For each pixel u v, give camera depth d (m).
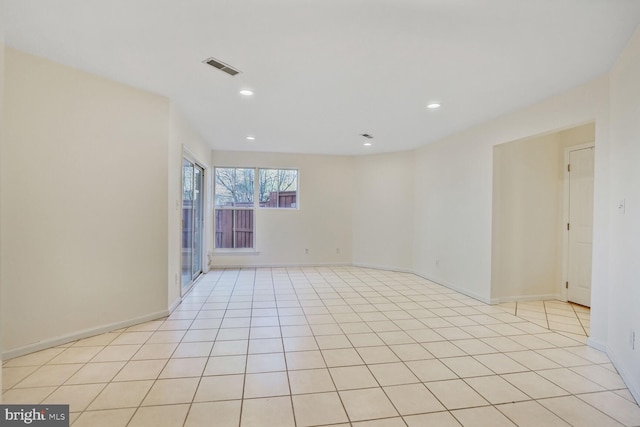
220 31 2.25
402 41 2.34
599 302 2.88
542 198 4.48
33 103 2.65
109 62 2.75
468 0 1.88
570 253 4.37
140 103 3.34
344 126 4.64
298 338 3.08
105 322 3.14
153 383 2.25
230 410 1.97
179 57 2.64
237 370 2.45
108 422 1.84
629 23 2.10
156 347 2.84
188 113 4.10
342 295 4.66
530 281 4.46
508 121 3.94
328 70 2.84
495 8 1.96
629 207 2.35
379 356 2.72
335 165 6.95
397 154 6.51
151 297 3.52
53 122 2.76
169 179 3.63
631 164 2.33
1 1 1.60
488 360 2.67
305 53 2.54
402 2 1.91
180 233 4.15
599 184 2.86
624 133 2.44
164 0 1.92
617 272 2.55
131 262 3.33
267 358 2.66
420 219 6.05
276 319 3.61
